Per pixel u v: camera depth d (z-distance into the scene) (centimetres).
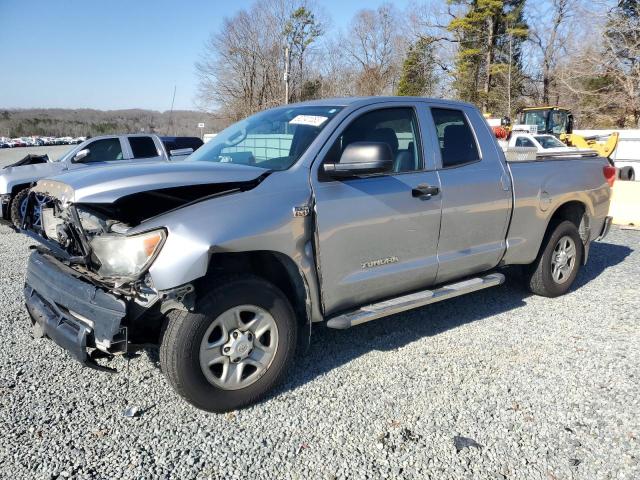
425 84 5106
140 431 305
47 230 363
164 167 333
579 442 296
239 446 292
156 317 319
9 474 265
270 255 338
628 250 785
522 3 4431
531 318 486
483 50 4669
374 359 399
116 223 316
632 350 415
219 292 310
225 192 324
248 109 5006
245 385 327
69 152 1145
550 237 525
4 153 4572
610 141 1878
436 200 410
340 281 364
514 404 335
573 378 369
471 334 447
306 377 371
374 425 312
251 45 5022
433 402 337
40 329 354
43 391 348
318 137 364
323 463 278
